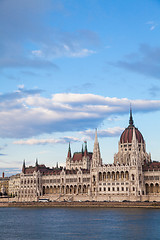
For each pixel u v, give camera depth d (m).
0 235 114.12
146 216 156.50
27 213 187.75
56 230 122.44
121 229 121.12
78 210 198.00
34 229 126.31
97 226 129.12
